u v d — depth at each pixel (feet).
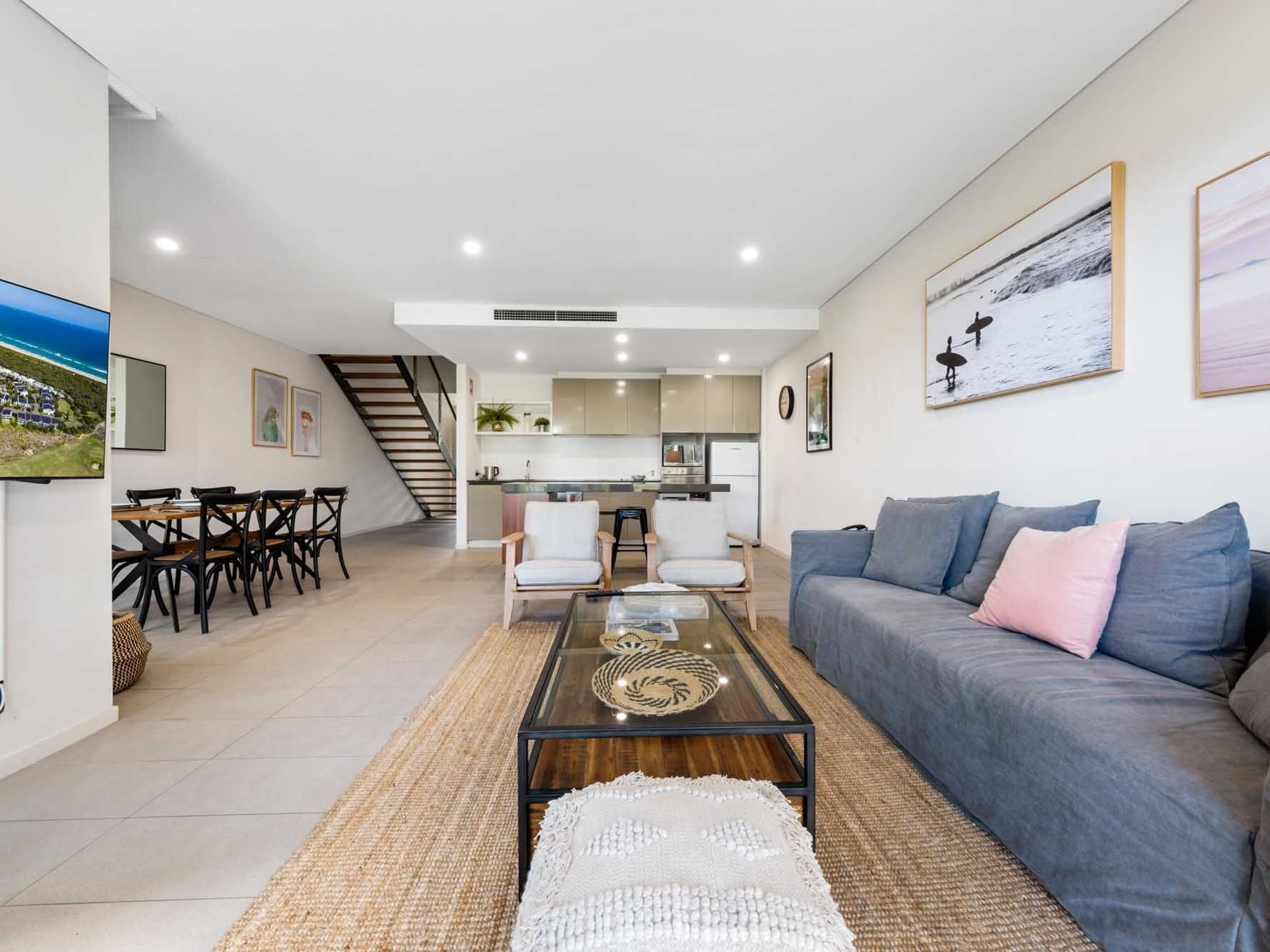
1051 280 6.86
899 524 8.14
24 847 4.23
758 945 2.23
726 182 8.57
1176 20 5.39
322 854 4.17
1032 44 5.75
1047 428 7.09
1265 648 3.80
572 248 11.15
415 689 7.38
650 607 7.63
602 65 6.04
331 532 14.87
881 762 5.52
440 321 14.97
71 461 5.62
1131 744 3.33
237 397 17.56
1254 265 4.71
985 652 4.91
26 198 5.34
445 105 6.71
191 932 3.46
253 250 11.19
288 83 6.32
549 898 2.52
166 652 8.86
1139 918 3.07
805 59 5.96
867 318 12.23
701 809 3.11
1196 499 5.27
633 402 23.11
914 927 3.52
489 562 17.71
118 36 5.60
